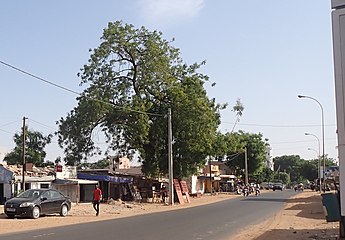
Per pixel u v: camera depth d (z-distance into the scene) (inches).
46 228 812.0
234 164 3954.2
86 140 1891.0
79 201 1707.7
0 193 1579.7
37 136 2687.0
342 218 621.9
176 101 1891.0
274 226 872.9
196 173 2063.2
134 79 1915.6
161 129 1892.2
